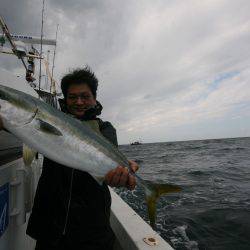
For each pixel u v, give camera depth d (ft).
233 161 29.14
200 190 13.70
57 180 2.86
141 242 3.35
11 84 2.97
